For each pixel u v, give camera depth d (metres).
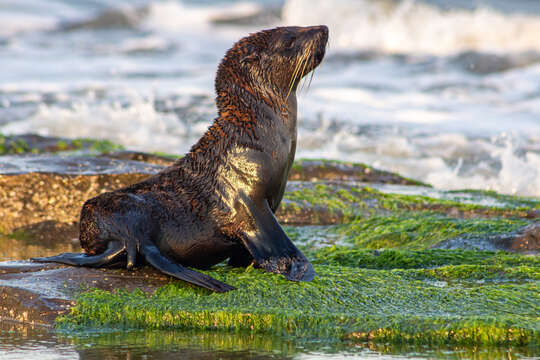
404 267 24.78
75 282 20.98
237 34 128.00
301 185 36.41
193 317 19.48
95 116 61.84
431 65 88.12
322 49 23.33
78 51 106.25
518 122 61.06
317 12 127.69
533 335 17.61
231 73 22.95
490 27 108.88
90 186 33.06
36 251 28.73
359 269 23.03
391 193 35.69
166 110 65.19
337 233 30.98
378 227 30.27
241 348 17.64
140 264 22.06
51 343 18.12
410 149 53.06
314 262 25.88
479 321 18.06
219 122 22.62
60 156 37.72
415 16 117.19
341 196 35.16
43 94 72.25
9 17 135.25
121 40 119.06
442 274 23.12
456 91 74.31
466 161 49.75
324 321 18.88
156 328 19.42
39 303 19.94
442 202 33.62
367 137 56.38
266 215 21.89
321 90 75.31
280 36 23.05
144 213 21.91
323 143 54.50
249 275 21.62
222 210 21.91
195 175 22.41
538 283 21.72
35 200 32.72
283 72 23.03
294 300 19.95
